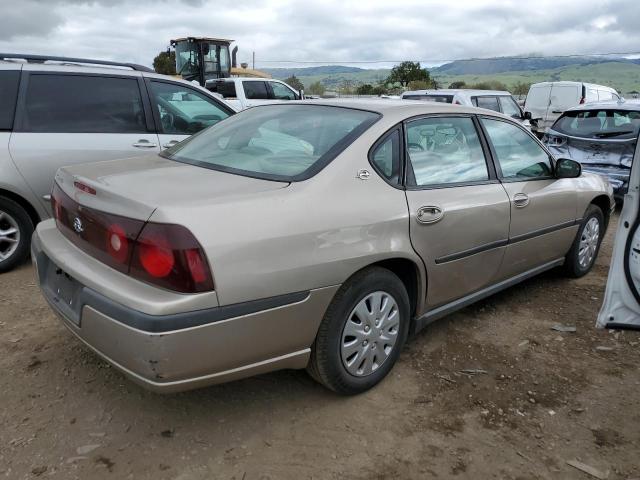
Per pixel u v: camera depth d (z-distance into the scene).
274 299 2.43
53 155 4.73
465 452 2.61
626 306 2.81
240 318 2.34
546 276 5.00
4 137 4.55
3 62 4.71
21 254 4.70
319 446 2.61
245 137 3.30
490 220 3.49
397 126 3.13
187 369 2.28
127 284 2.33
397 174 3.04
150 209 2.28
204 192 2.50
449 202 3.21
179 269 2.21
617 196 7.52
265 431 2.70
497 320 4.03
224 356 2.36
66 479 2.34
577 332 3.87
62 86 4.89
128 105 5.21
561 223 4.29
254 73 21.72
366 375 2.98
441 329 3.85
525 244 3.90
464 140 3.56
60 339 3.48
